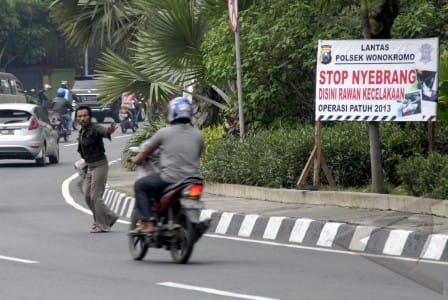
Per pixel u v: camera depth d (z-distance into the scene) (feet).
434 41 110.73
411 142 122.31
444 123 121.90
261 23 138.51
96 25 188.24
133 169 183.93
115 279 78.38
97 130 109.29
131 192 140.15
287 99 141.79
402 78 111.65
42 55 476.54
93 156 110.11
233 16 127.13
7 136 204.95
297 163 122.72
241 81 131.13
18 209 135.54
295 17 135.74
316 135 117.29
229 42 140.97
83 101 367.45
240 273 81.05
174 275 80.12
